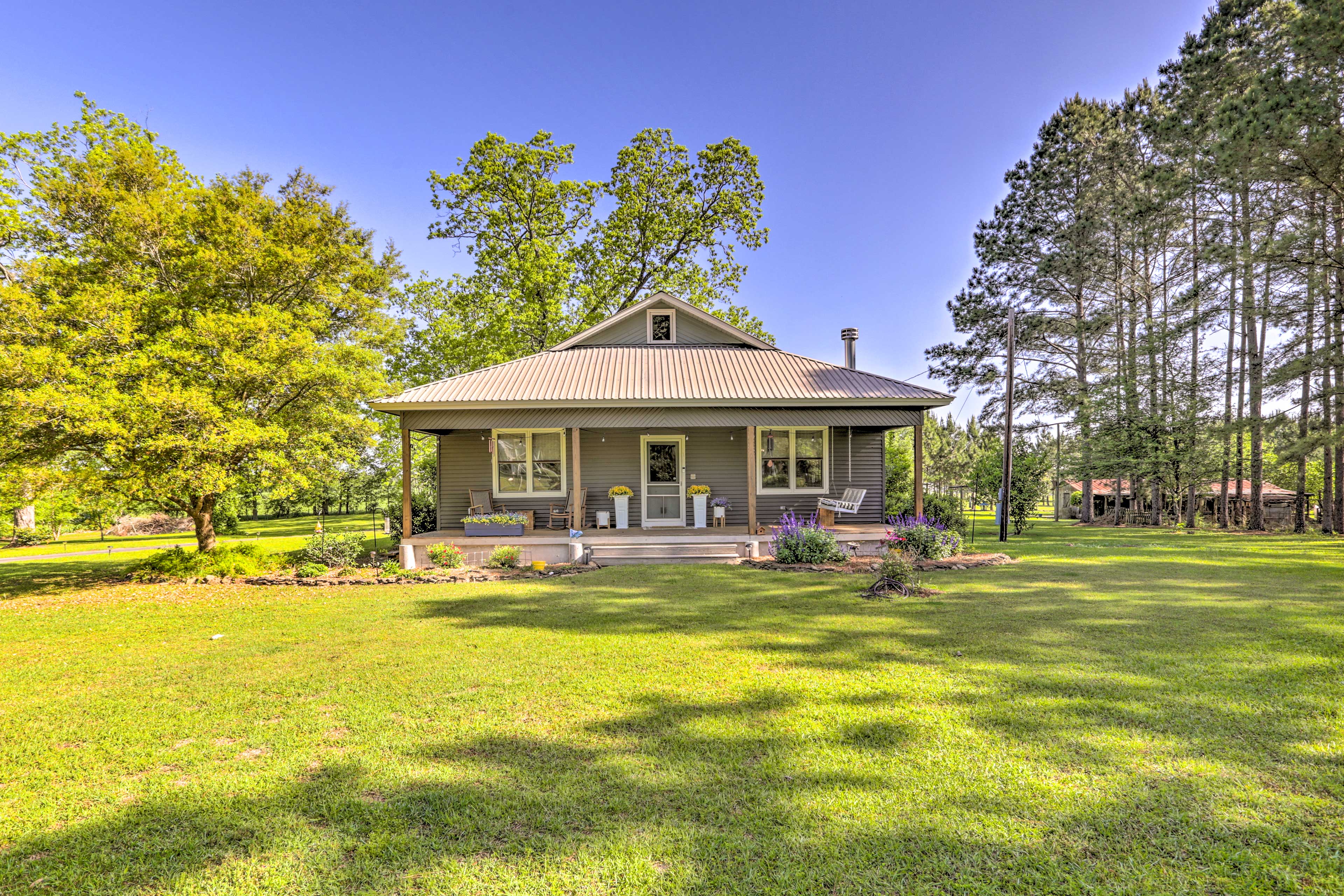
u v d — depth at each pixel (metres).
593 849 2.92
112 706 5.00
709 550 12.86
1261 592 8.95
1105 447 24.22
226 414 11.88
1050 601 8.49
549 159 23.61
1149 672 5.37
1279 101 14.82
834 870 2.74
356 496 32.69
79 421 10.15
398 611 8.69
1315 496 28.83
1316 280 16.02
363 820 3.22
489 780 3.62
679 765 3.77
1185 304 21.47
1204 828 3.00
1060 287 26.80
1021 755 3.81
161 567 12.40
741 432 15.48
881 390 13.36
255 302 13.95
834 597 9.02
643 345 16.67
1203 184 20.59
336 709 4.84
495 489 15.33
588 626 7.47
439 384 13.90
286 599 9.95
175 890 2.71
